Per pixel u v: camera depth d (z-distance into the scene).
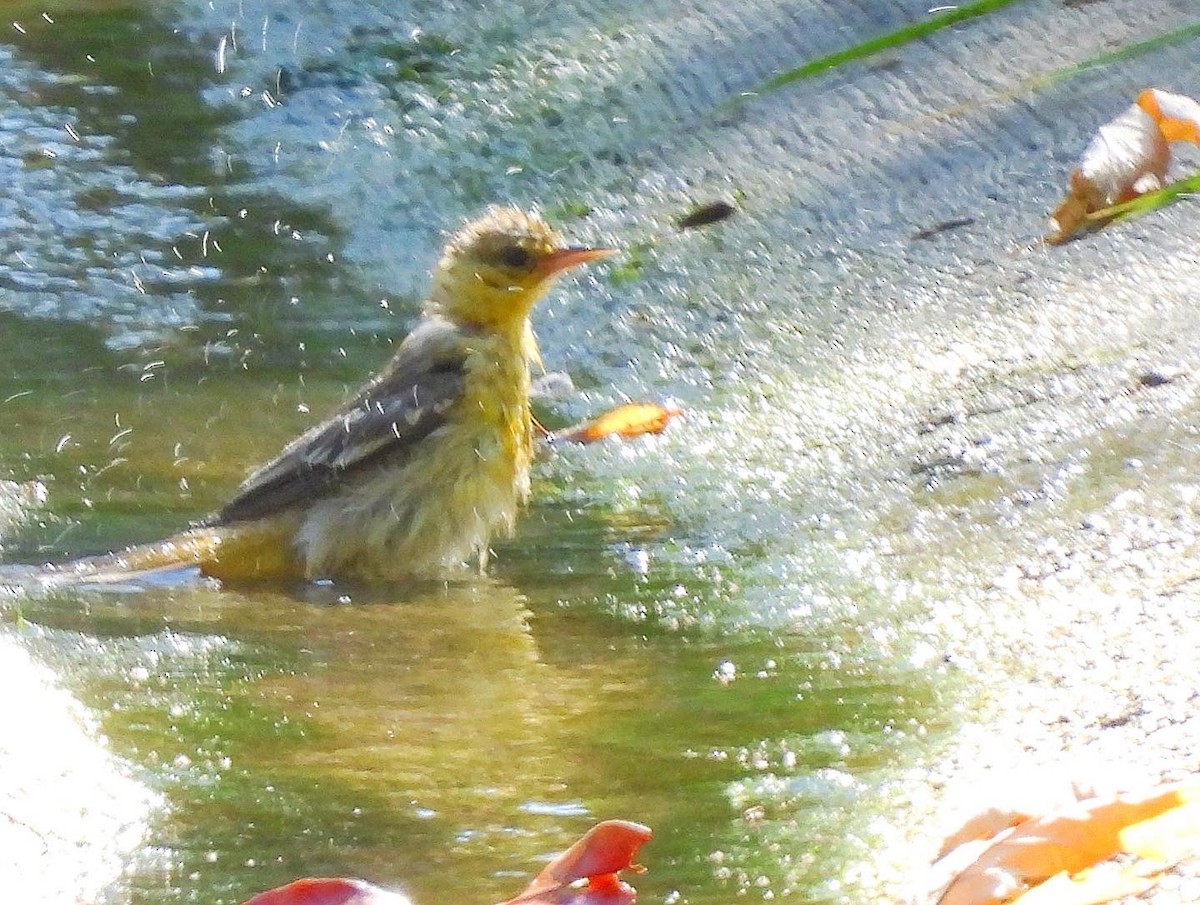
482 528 11.68
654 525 11.27
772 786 7.36
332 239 16.62
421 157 17.69
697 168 16.31
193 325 14.98
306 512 11.49
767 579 10.00
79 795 7.42
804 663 8.71
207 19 20.84
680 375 13.54
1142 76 14.85
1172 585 8.73
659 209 15.92
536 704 8.51
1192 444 10.33
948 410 11.75
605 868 6.35
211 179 17.70
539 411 13.34
